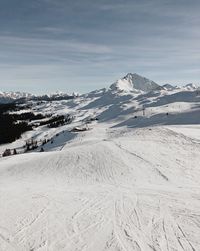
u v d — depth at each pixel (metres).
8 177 37.31
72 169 35.62
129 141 43.38
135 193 24.73
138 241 15.41
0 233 17.34
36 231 17.41
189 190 24.98
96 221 18.47
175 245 14.75
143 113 181.75
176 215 18.88
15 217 19.88
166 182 28.00
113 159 35.94
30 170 38.62
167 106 198.25
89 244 15.45
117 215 19.39
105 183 29.31
